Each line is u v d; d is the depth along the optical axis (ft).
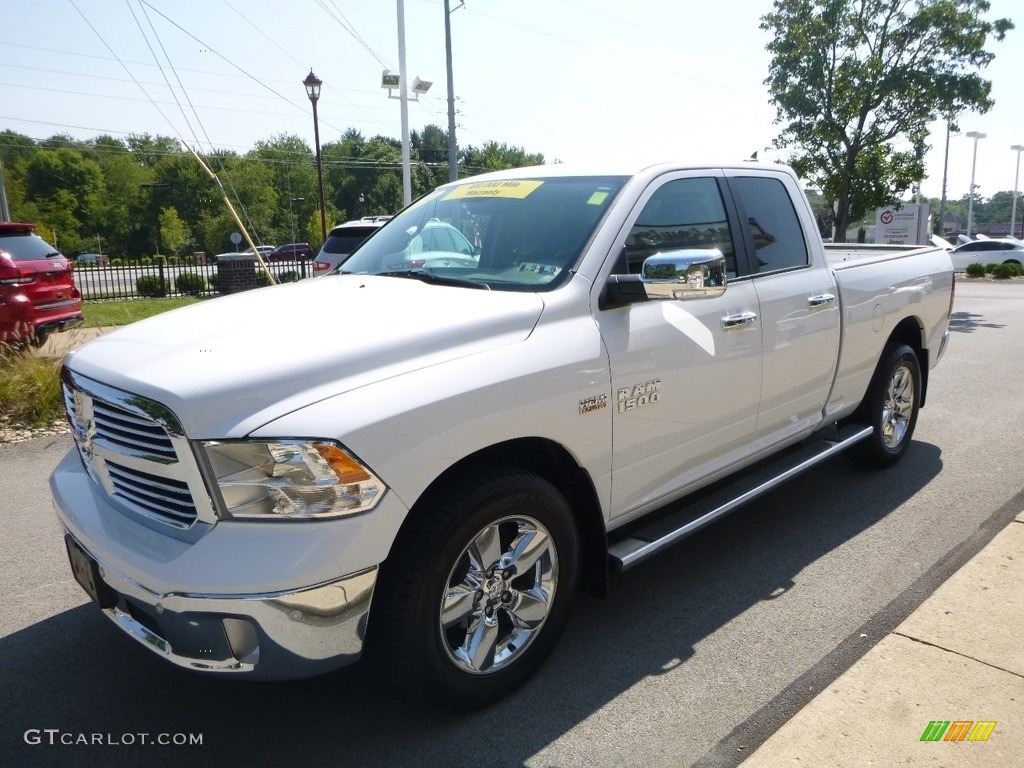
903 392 17.49
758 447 13.32
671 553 13.76
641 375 10.50
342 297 10.55
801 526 14.75
